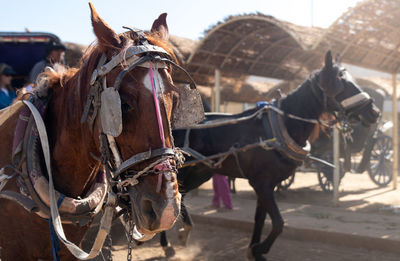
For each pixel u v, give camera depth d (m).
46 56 4.65
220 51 8.26
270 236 4.66
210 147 5.07
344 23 6.83
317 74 4.92
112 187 1.85
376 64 8.69
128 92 1.69
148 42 1.88
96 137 1.90
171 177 1.62
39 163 2.13
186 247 5.55
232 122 4.98
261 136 4.89
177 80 9.45
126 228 2.29
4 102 4.69
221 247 5.58
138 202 1.65
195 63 8.27
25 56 6.34
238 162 4.94
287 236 6.05
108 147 1.82
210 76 9.73
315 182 11.69
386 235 5.47
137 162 1.64
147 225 1.63
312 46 7.07
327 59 4.83
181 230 5.38
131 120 1.69
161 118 1.67
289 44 8.32
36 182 2.05
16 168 2.13
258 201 5.05
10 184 2.16
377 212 7.29
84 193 2.25
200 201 8.29
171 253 5.14
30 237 2.17
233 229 6.55
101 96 1.73
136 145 1.67
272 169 4.79
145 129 1.66
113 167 1.88
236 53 8.48
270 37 8.07
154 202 1.60
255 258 4.73
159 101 1.69
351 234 5.54
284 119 4.86
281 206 7.79
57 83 2.27
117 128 1.64
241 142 4.93
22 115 2.23
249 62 8.99
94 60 1.98
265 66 9.36
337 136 7.89
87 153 2.03
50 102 2.28
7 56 6.29
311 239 5.85
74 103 2.05
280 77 9.92
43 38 5.89
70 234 2.22
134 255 5.17
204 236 6.16
